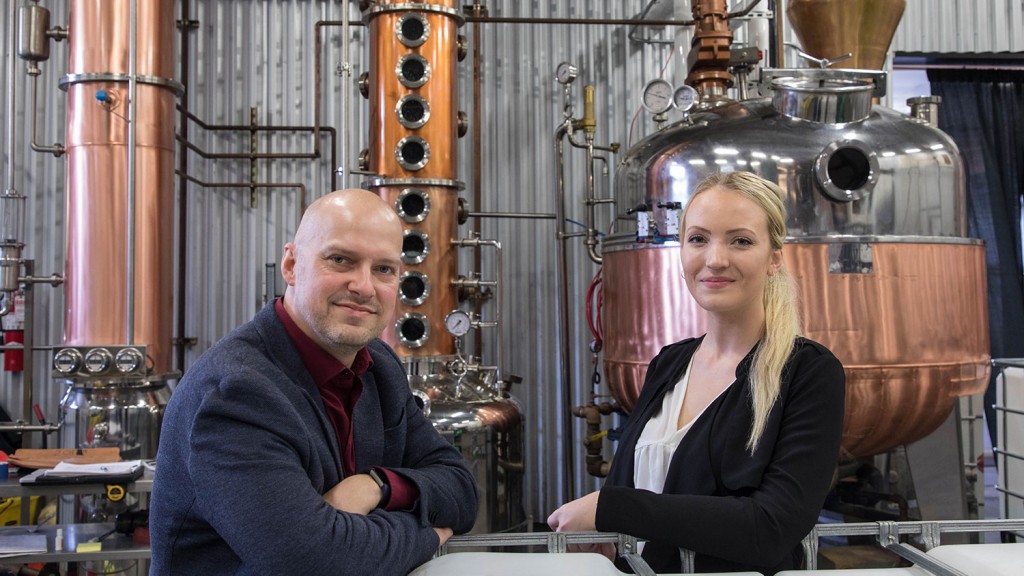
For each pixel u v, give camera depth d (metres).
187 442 1.24
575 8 4.69
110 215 3.36
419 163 3.45
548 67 4.70
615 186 3.52
